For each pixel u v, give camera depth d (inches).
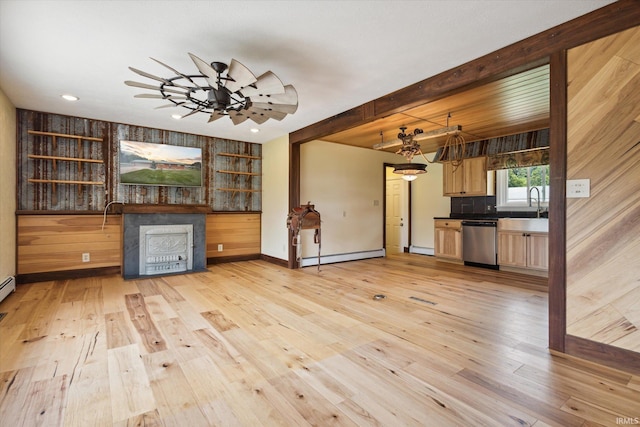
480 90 131.0
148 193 197.3
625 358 75.5
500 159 210.4
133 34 91.3
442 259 240.8
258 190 241.6
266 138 226.5
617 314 77.0
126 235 175.3
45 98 144.7
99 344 90.2
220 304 128.5
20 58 105.5
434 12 81.5
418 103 128.3
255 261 234.1
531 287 157.0
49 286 155.2
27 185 161.6
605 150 79.0
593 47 80.8
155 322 107.8
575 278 83.3
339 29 89.4
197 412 60.6
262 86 97.2
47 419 57.9
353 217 244.2
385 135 211.0
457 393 66.7
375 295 142.2
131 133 190.4
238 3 77.6
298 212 191.2
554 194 86.8
